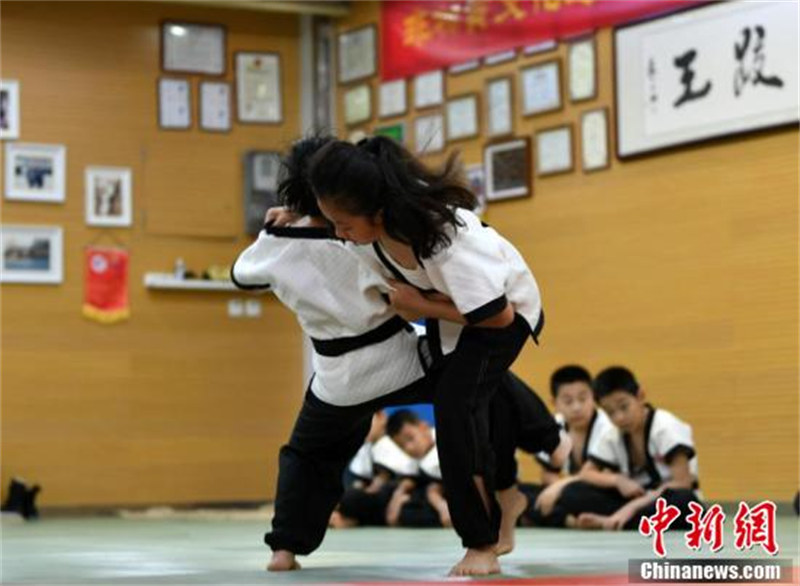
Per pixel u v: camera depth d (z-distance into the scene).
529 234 18.80
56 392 20.47
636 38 17.55
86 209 20.78
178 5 21.44
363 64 21.16
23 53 20.53
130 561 9.80
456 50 19.83
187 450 21.12
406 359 7.98
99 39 21.00
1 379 20.19
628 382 13.61
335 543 11.91
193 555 10.55
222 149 21.58
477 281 7.37
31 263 20.44
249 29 21.80
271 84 21.84
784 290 16.09
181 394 21.17
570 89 18.39
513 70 19.09
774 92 16.08
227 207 21.55
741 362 16.47
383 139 7.33
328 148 7.18
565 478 14.16
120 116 21.05
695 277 16.94
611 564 8.66
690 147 16.98
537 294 7.91
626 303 17.67
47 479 20.31
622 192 17.75
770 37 16.11
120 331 20.88
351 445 8.58
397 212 7.12
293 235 7.91
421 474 14.92
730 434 16.53
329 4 21.36
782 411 16.06
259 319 21.70
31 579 8.02
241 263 8.12
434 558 9.70
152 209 21.14
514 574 7.82
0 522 18.28
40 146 20.56
